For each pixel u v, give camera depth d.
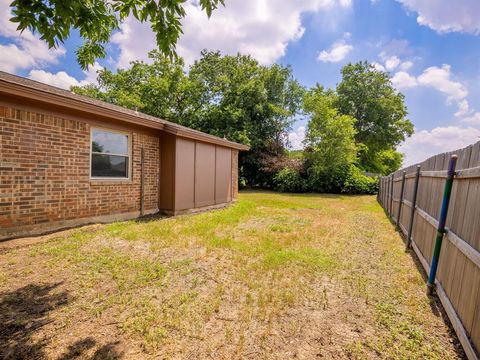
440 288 2.76
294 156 21.05
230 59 22.52
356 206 10.98
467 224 2.29
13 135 4.29
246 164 21.25
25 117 4.43
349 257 4.10
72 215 5.21
